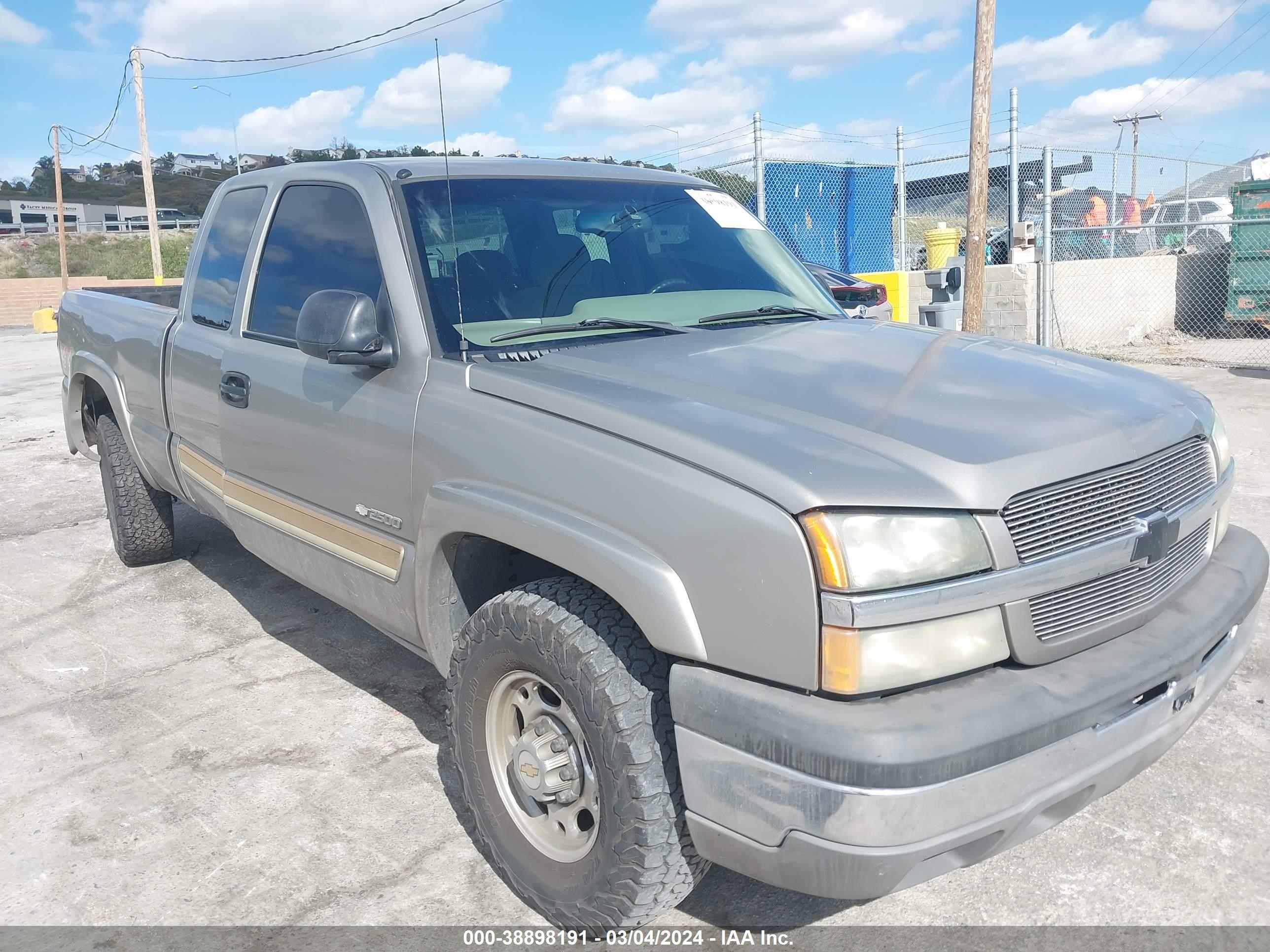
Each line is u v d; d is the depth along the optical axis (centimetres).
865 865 197
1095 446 232
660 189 386
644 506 226
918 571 203
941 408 244
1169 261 1573
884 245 1672
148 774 345
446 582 288
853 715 199
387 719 382
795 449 219
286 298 360
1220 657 255
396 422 293
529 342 297
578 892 247
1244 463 707
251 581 534
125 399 486
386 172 334
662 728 231
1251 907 266
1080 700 212
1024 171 1658
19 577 552
